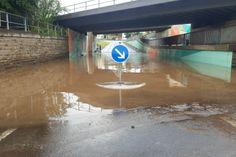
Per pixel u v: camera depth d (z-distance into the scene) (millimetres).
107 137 4953
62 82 12773
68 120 6098
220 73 16766
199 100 8469
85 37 51719
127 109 7191
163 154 4191
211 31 27359
